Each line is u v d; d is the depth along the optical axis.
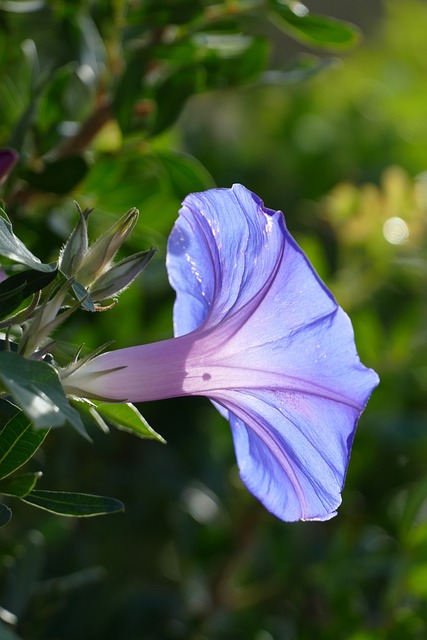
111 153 0.50
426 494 0.56
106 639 0.60
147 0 0.50
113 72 0.50
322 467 0.40
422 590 0.55
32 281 0.37
